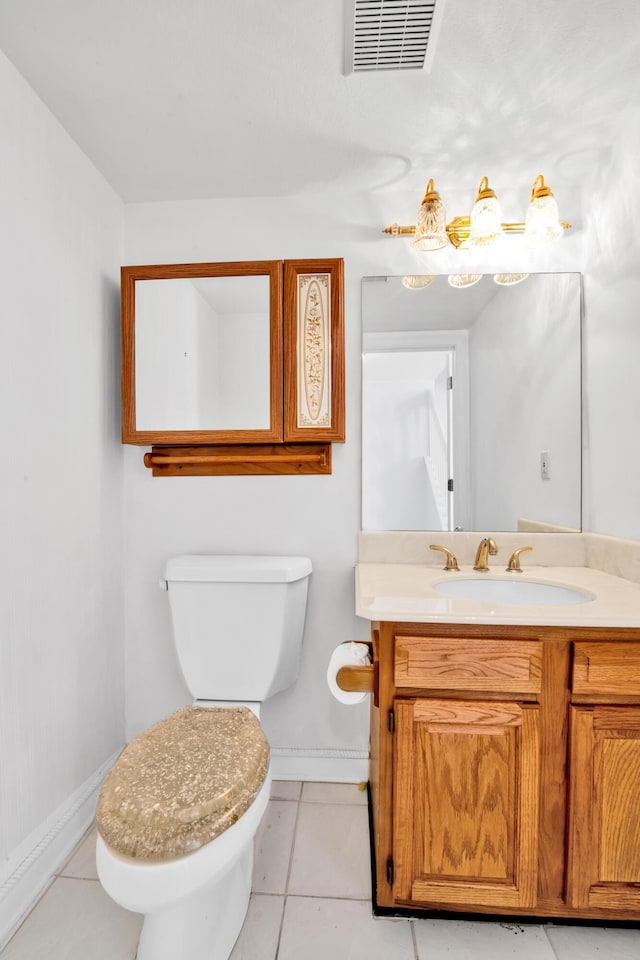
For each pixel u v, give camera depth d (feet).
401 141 4.42
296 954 3.28
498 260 5.13
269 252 5.23
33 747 3.80
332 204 5.19
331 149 4.51
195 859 2.60
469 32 3.36
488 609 3.32
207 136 4.33
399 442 5.16
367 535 5.10
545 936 3.43
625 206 4.27
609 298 4.54
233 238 5.26
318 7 3.18
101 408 4.87
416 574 4.49
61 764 4.16
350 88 3.81
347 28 3.30
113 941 3.36
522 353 5.09
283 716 5.22
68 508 4.30
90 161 4.67
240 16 3.24
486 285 5.10
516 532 5.05
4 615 3.51
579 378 5.05
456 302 5.12
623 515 4.35
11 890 3.45
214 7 3.18
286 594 4.50
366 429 5.16
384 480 5.16
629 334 4.24
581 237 5.01
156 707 5.30
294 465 5.16
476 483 5.11
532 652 3.32
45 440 3.99
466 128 4.25
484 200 4.31
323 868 3.98
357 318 5.18
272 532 5.21
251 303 5.00
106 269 4.97
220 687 4.56
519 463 5.09
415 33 3.35
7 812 3.50
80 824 4.34
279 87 3.81
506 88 3.83
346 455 5.17
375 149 4.52
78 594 4.45
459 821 3.34
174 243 5.29
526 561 5.03
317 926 3.48
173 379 5.05
